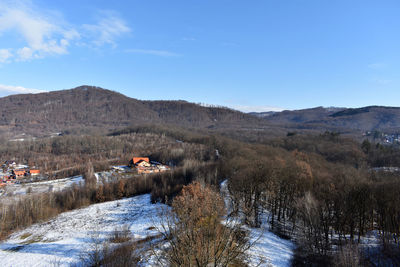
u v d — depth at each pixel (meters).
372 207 41.16
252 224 43.38
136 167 145.12
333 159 126.06
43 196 82.62
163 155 162.75
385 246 35.47
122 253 27.97
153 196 78.88
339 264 31.19
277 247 37.62
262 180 51.78
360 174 69.19
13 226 61.53
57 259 36.75
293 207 47.72
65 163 171.75
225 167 81.31
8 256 41.16
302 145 152.62
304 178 54.25
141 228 49.50
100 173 133.38
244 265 23.44
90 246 40.25
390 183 43.91
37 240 51.00
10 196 90.88
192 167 96.88
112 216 66.50
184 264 12.01
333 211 46.12
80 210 76.06
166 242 22.53
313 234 40.94
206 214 13.06
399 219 37.47
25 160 186.38
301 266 32.91
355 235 43.62
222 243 12.69
